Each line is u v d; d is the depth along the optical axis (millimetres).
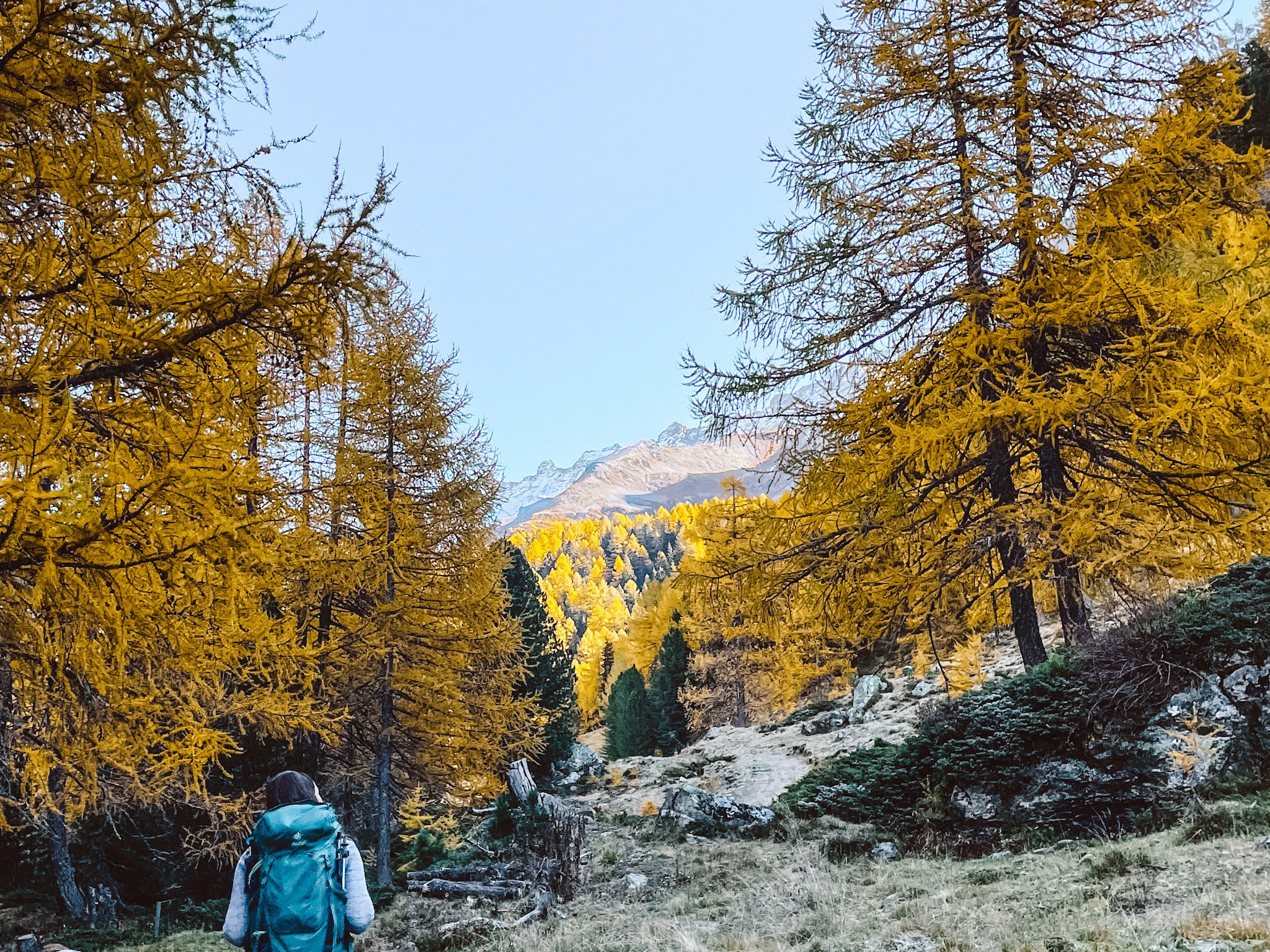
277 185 4484
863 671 28859
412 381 15891
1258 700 9422
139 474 4043
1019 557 11594
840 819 12859
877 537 12008
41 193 4262
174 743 6496
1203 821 8047
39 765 6668
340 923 3270
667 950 7457
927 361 12203
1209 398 9375
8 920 11891
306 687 8797
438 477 16516
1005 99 11812
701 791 15336
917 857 10531
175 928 12195
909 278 12648
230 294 4148
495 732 17906
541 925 9914
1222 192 10992
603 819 18125
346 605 16016
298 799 3482
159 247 4801
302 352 4531
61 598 3793
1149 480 10922
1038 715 10641
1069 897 6676
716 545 13352
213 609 4547
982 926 6371
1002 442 11883
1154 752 9695
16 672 5977
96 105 3947
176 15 3637
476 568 16844
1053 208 10938
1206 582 11469
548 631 28844
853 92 12664
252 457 4652
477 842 15672
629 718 42094
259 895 3240
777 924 7930
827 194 12617
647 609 57250
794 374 12867
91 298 4055
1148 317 10438
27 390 4000
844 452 12156
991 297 11531
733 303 12938
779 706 32875
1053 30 12273
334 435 14156
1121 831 9078
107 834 13258
